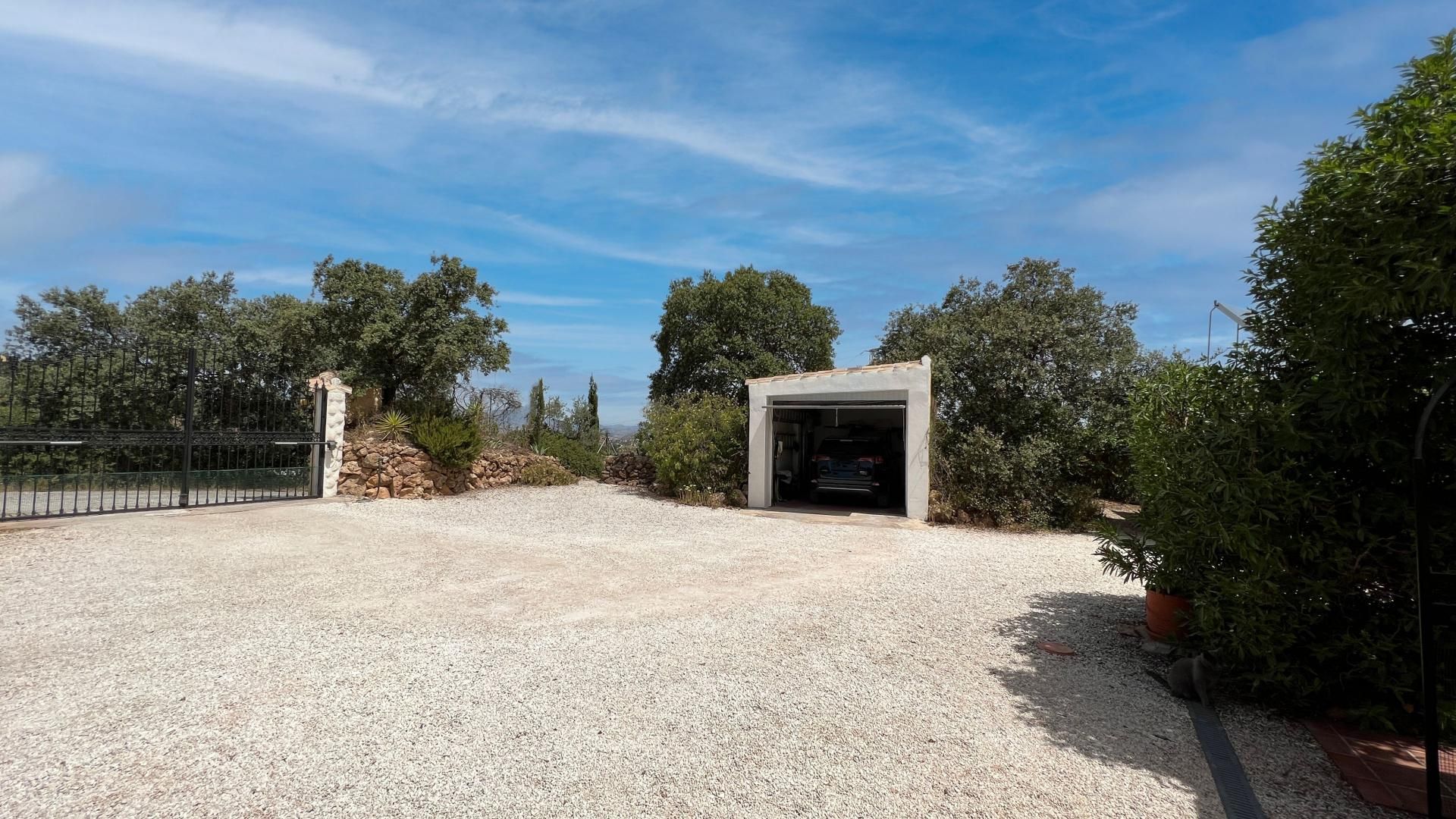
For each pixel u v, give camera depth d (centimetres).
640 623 571
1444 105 353
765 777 324
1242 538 421
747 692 429
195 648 483
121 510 1084
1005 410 1424
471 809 290
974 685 453
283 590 654
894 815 294
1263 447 433
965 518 1259
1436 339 386
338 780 311
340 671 446
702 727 377
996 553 962
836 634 556
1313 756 365
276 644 495
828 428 1917
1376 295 345
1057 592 720
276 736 352
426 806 292
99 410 1352
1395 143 360
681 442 1531
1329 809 310
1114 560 551
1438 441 381
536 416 1914
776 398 1466
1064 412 1402
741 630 559
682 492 1525
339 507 1245
